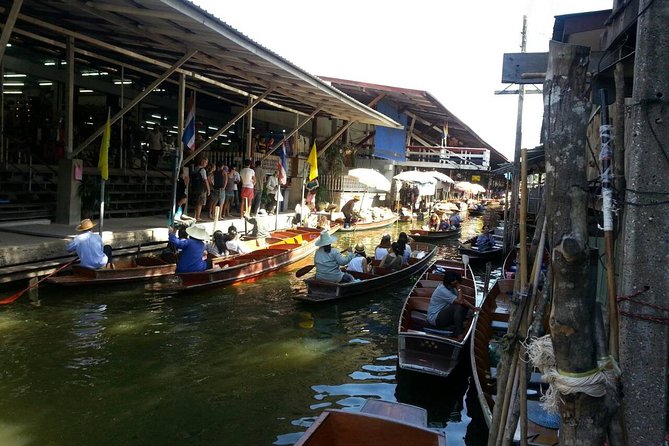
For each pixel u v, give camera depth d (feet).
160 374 22.13
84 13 33.99
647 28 9.73
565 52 8.66
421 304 29.45
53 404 19.11
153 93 65.26
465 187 117.50
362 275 37.99
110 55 49.16
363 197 88.02
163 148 60.54
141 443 16.99
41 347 23.86
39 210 41.06
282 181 59.06
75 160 40.70
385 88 74.59
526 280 10.68
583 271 8.09
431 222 74.64
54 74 52.31
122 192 49.03
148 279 34.96
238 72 45.60
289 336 27.91
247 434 17.87
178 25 32.27
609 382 8.32
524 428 9.80
